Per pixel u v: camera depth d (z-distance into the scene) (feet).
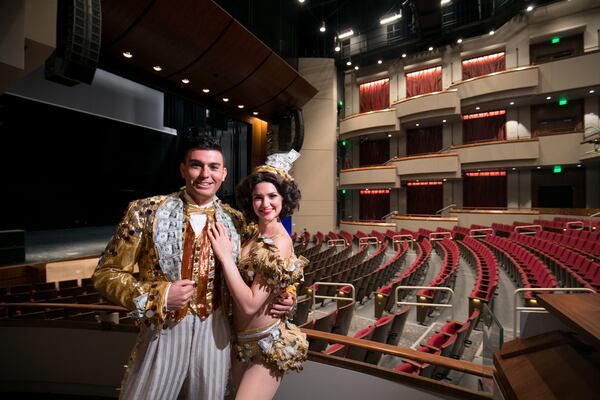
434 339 7.82
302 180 41.39
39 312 12.54
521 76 31.30
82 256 22.03
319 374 4.91
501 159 33.17
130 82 33.09
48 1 8.68
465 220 35.37
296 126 31.60
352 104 44.70
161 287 2.62
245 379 3.04
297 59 39.52
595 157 27.99
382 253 24.04
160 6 17.98
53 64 11.27
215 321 2.98
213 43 21.56
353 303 11.00
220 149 3.09
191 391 2.85
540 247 21.76
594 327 2.34
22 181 29.81
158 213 2.89
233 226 3.25
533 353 3.16
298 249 32.01
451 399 4.15
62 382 6.69
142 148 37.55
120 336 6.61
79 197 38.55
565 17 31.78
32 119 28.89
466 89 34.35
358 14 42.01
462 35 35.73
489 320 4.05
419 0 29.17
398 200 43.21
